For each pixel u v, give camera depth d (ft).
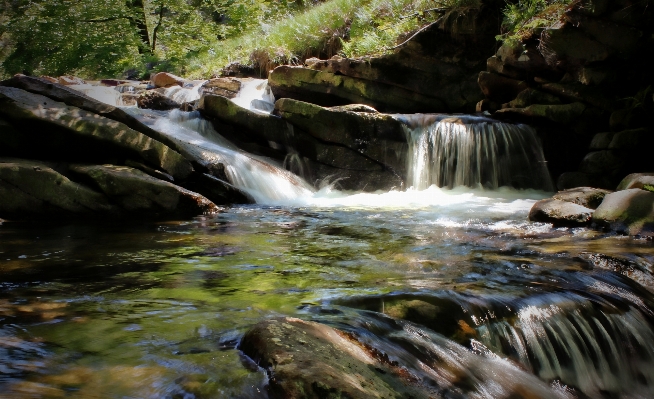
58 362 8.66
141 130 27.81
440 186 35.04
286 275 14.48
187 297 12.35
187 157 28.22
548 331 11.98
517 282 14.07
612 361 12.29
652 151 31.50
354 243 18.83
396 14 48.21
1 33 71.56
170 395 7.70
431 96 42.88
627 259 16.43
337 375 8.10
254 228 21.45
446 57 42.57
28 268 14.82
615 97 32.78
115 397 7.57
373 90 43.19
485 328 11.62
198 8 78.28
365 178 34.01
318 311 11.44
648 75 31.94
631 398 11.86
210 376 8.25
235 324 10.55
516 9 37.93
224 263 15.74
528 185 34.76
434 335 11.04
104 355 8.98
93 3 72.43
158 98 45.96
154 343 9.55
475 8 41.06
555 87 34.58
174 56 71.77
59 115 25.80
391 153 34.32
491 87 38.27
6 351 8.98
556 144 34.45
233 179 29.48
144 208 23.82
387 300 12.16
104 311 11.25
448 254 17.22
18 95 26.35
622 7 30.25
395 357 9.80
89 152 25.98
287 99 34.58
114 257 16.26
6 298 12.01
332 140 34.06
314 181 34.30
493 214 25.55
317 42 55.47
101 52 70.79
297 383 7.78
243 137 35.86
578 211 22.49
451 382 9.68
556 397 10.67
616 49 31.22
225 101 35.50
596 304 13.11
